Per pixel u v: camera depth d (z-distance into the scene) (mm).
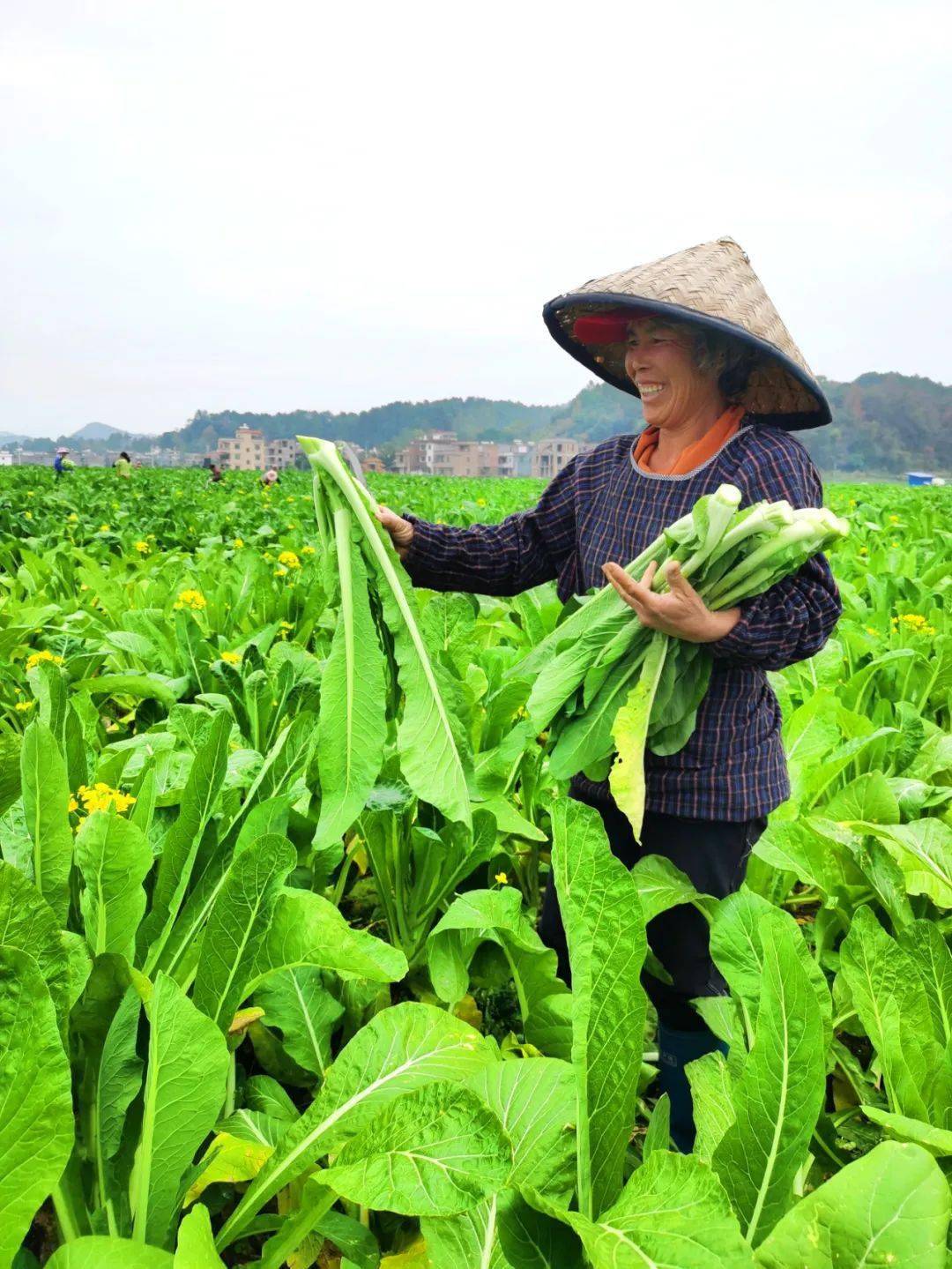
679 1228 1034
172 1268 1089
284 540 8312
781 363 1914
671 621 1812
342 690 1901
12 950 1106
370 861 2477
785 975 1292
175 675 3543
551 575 2557
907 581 5559
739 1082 1282
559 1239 1157
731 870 2156
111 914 1517
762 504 1790
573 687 1979
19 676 3502
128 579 6199
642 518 2139
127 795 2004
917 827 2297
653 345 2039
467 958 2195
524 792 2906
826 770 2812
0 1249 1118
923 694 3934
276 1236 1363
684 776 2068
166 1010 1239
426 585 2529
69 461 33719
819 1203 1022
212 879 1782
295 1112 1829
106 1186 1373
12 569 7352
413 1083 1398
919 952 1653
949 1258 1152
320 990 1960
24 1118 1113
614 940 1353
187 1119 1291
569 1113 1359
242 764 2326
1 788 1854
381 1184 1174
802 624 1902
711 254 2016
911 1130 1292
